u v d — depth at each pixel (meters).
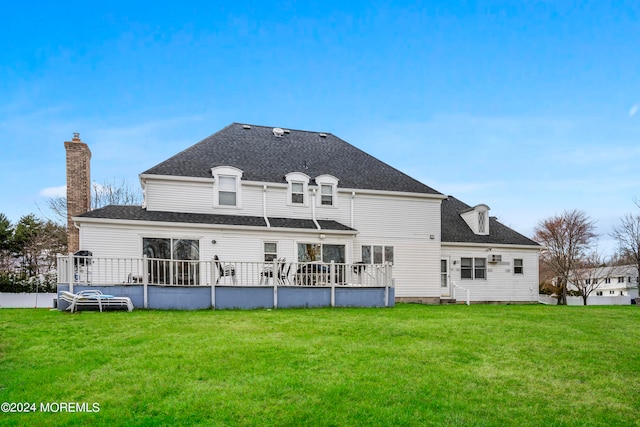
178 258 17.50
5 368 6.91
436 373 7.12
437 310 14.98
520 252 25.69
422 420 5.38
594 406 6.10
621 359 8.37
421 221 22.34
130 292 13.37
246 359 7.48
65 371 6.77
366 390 6.21
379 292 16.08
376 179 22.31
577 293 37.22
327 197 20.92
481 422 5.40
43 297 25.05
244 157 21.14
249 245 18.30
